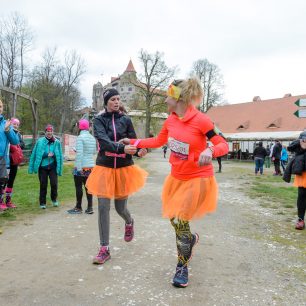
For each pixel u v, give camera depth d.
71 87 57.44
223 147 3.45
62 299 3.22
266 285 3.63
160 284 3.59
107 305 3.12
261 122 48.19
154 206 8.01
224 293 3.42
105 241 4.22
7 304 3.10
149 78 50.38
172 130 3.67
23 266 4.03
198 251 4.72
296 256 4.60
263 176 17.62
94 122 4.32
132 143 4.17
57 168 7.57
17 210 7.19
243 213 7.48
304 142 5.93
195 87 3.62
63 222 6.21
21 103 49.06
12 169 7.21
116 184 4.30
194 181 3.57
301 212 6.10
